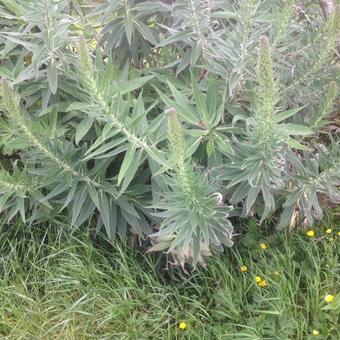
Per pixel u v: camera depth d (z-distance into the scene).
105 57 3.27
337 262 3.19
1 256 3.40
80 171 2.95
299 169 2.93
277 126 2.55
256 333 2.95
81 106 2.53
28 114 2.94
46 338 3.10
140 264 3.33
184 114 2.69
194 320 3.09
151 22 3.22
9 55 3.07
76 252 3.33
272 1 2.84
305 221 3.14
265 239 3.34
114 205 3.09
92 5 3.12
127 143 2.82
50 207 3.03
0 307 3.20
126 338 3.05
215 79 2.81
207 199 2.56
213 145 2.77
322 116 2.91
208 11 2.73
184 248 2.61
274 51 2.75
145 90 3.14
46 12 2.61
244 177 2.69
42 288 3.30
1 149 3.45
